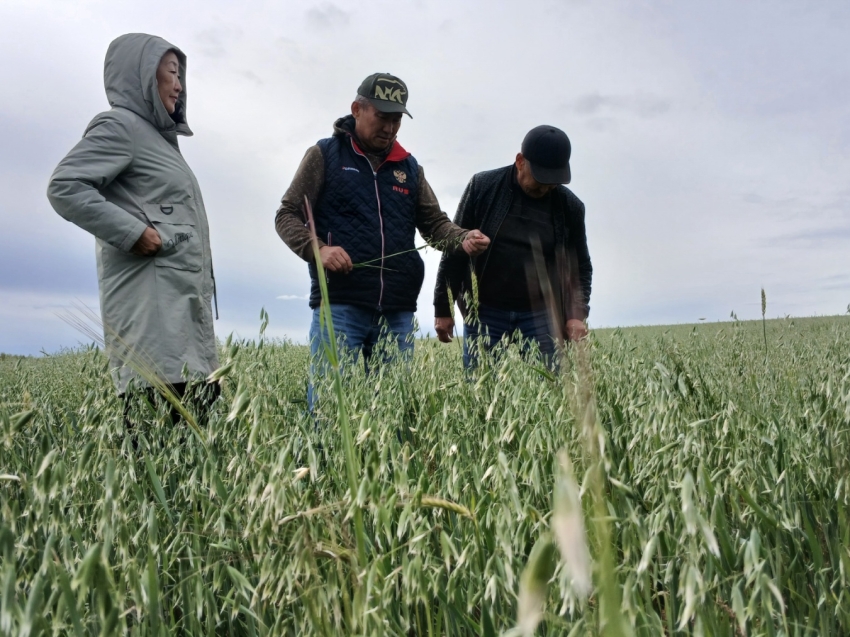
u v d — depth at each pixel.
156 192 3.43
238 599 1.62
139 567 1.49
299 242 3.96
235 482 1.80
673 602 1.44
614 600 0.57
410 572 1.38
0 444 1.65
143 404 2.47
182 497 1.96
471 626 1.48
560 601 1.39
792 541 1.77
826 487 1.93
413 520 1.51
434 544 1.78
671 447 1.64
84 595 1.11
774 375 3.08
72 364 5.28
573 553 0.43
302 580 1.46
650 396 2.05
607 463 1.33
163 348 3.33
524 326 4.68
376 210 4.18
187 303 3.46
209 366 3.61
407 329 4.43
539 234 4.49
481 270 4.61
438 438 2.34
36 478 1.40
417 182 4.45
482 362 3.02
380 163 4.27
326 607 1.32
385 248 4.20
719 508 1.47
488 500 1.67
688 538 1.36
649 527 1.42
